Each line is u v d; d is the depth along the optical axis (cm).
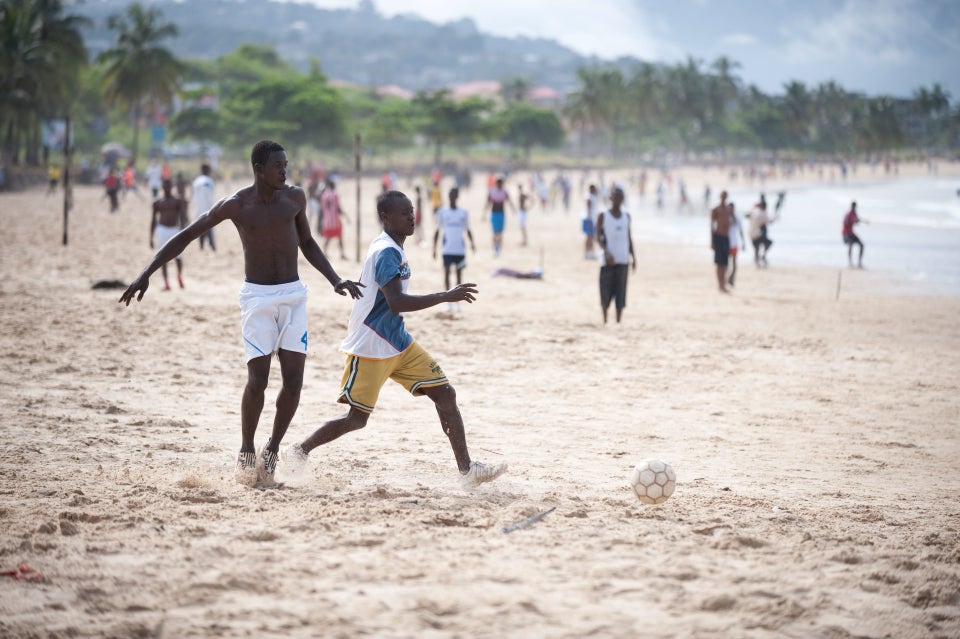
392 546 627
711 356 1684
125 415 1086
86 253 2995
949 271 3391
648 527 702
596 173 18762
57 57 9244
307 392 1266
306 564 584
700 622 517
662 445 1066
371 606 521
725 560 627
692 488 862
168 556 594
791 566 621
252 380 792
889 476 971
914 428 1209
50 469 831
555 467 932
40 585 543
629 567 596
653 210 8031
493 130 17638
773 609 536
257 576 559
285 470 820
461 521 694
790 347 1809
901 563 632
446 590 548
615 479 889
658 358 1652
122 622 493
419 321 1941
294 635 482
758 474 950
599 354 1670
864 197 10512
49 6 9244
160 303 2019
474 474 820
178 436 995
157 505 715
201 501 739
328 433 812
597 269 3222
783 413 1271
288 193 796
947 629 529
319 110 14675
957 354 1791
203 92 14912
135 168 11169
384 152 17388
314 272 2761
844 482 935
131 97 11088
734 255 2827
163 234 2231
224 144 14362
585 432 1115
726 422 1205
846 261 3750
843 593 574
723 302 2475
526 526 689
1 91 8631
